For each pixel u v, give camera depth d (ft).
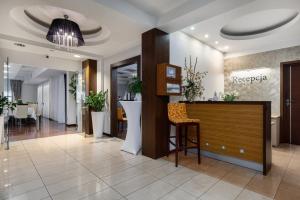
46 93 38.91
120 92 37.14
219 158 11.29
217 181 8.44
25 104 25.29
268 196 7.15
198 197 7.09
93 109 19.22
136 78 13.57
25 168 9.93
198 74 15.31
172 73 11.51
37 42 14.48
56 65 19.27
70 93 25.62
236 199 6.95
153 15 11.21
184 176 8.96
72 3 8.54
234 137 10.44
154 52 11.50
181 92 12.43
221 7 9.06
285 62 15.83
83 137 18.25
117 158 11.66
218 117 11.15
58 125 27.07
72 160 11.27
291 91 16.08
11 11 10.31
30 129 23.25
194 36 14.78
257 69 17.44
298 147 14.69
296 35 14.30
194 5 9.37
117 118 18.62
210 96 17.03
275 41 15.76
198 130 10.69
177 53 13.39
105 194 7.29
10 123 26.53
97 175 9.06
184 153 12.69
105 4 8.82
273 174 9.21
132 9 10.08
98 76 19.95
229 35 15.44
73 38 11.73
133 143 12.78
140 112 12.97
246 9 10.12
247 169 9.85
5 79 16.17
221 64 19.13
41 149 13.78
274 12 11.73
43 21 12.76
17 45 14.49
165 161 11.14
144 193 7.38
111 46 15.44
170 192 7.47
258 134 9.51
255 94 17.53
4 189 7.63
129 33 12.42
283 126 16.21
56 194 7.26
